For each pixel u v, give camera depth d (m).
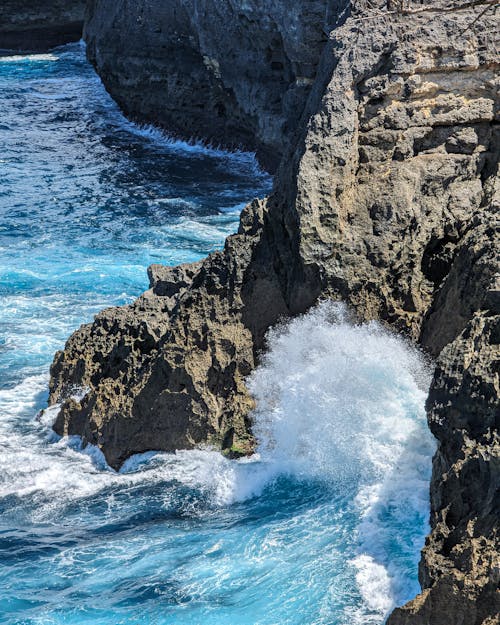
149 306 23.12
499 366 15.12
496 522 13.71
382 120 21.16
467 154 21.42
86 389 22.44
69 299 30.19
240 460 19.48
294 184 20.39
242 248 21.14
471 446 14.89
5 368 25.81
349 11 22.22
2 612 15.47
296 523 17.09
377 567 15.52
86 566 16.62
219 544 16.83
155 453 20.44
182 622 14.88
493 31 21.16
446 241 20.78
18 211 39.41
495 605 12.99
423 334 19.64
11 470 20.50
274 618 14.76
